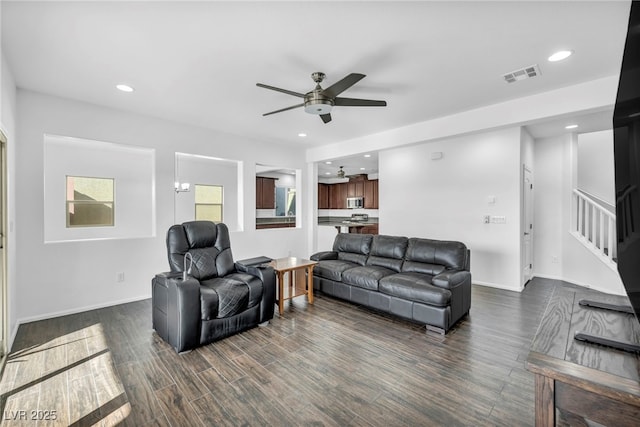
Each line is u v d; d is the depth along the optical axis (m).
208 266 3.18
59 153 5.36
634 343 1.10
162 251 4.14
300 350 2.52
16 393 1.94
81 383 2.05
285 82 3.00
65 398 1.89
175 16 1.97
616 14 1.96
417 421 1.68
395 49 2.40
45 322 3.11
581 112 3.10
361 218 9.59
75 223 5.55
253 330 2.94
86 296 3.50
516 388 1.98
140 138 3.97
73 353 2.46
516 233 4.16
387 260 3.91
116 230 5.95
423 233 5.11
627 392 0.84
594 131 4.60
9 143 2.63
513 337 2.76
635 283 1.08
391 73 2.81
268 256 5.64
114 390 1.97
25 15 1.93
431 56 2.51
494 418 1.70
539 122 3.48
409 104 3.64
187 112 3.91
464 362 2.32
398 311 3.13
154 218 4.11
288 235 6.02
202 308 2.55
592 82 2.97
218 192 7.21
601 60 2.57
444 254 3.48
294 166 6.16
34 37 2.19
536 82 3.02
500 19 2.02
